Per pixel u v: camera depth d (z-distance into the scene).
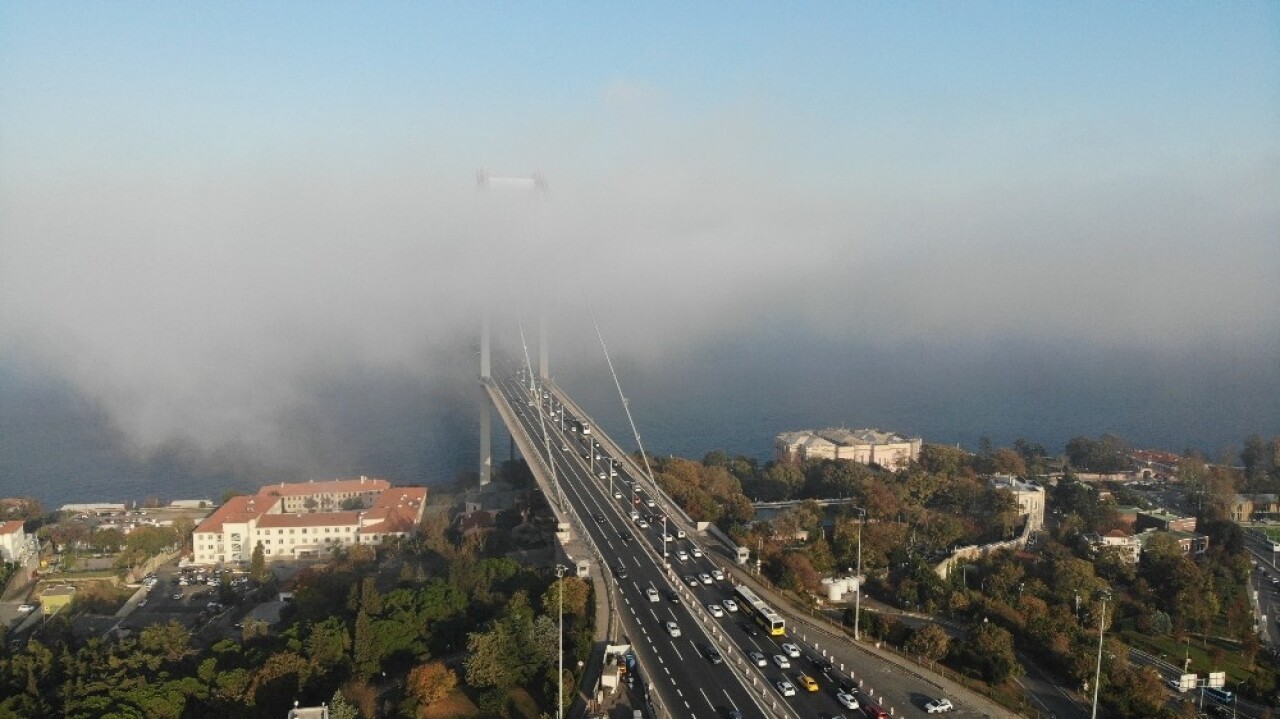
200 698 180.00
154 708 171.62
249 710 175.25
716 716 158.75
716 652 185.62
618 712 160.75
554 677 170.25
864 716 160.75
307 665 184.38
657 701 162.38
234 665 194.25
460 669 189.12
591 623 197.25
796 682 174.38
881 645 199.50
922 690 178.00
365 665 188.50
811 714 161.00
